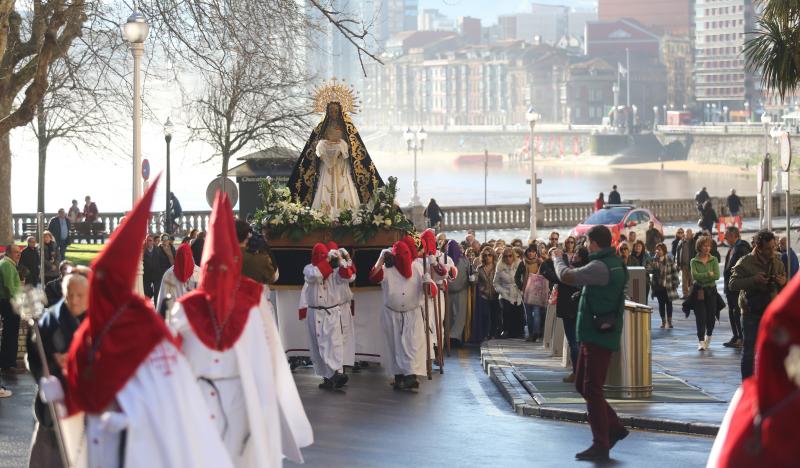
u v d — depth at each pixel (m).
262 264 13.58
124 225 6.73
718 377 16.95
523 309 23.14
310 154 20.17
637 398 14.88
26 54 28.27
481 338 22.98
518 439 12.73
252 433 7.38
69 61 26.34
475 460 11.53
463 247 26.80
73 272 7.99
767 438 5.38
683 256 29.16
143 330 6.71
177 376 6.78
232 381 7.44
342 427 13.55
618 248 26.42
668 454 11.71
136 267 6.75
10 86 27.45
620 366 14.94
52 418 7.72
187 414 6.75
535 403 14.73
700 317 20.36
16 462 11.57
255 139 42.88
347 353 17.48
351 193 20.16
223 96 44.03
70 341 7.89
